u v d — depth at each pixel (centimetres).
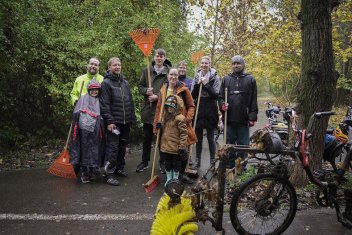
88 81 586
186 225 321
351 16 1074
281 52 1368
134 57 828
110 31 788
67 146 565
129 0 873
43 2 752
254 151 336
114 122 545
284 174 352
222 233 342
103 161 561
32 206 445
